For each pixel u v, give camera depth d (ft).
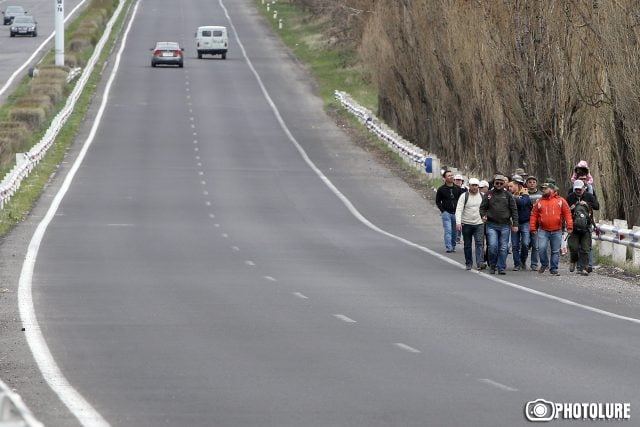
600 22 252.21
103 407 109.60
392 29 491.31
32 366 130.31
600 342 149.89
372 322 164.35
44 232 276.00
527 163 324.19
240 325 160.35
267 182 394.73
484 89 378.94
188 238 272.10
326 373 126.72
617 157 260.01
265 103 639.76
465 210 232.32
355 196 368.07
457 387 119.55
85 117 564.71
